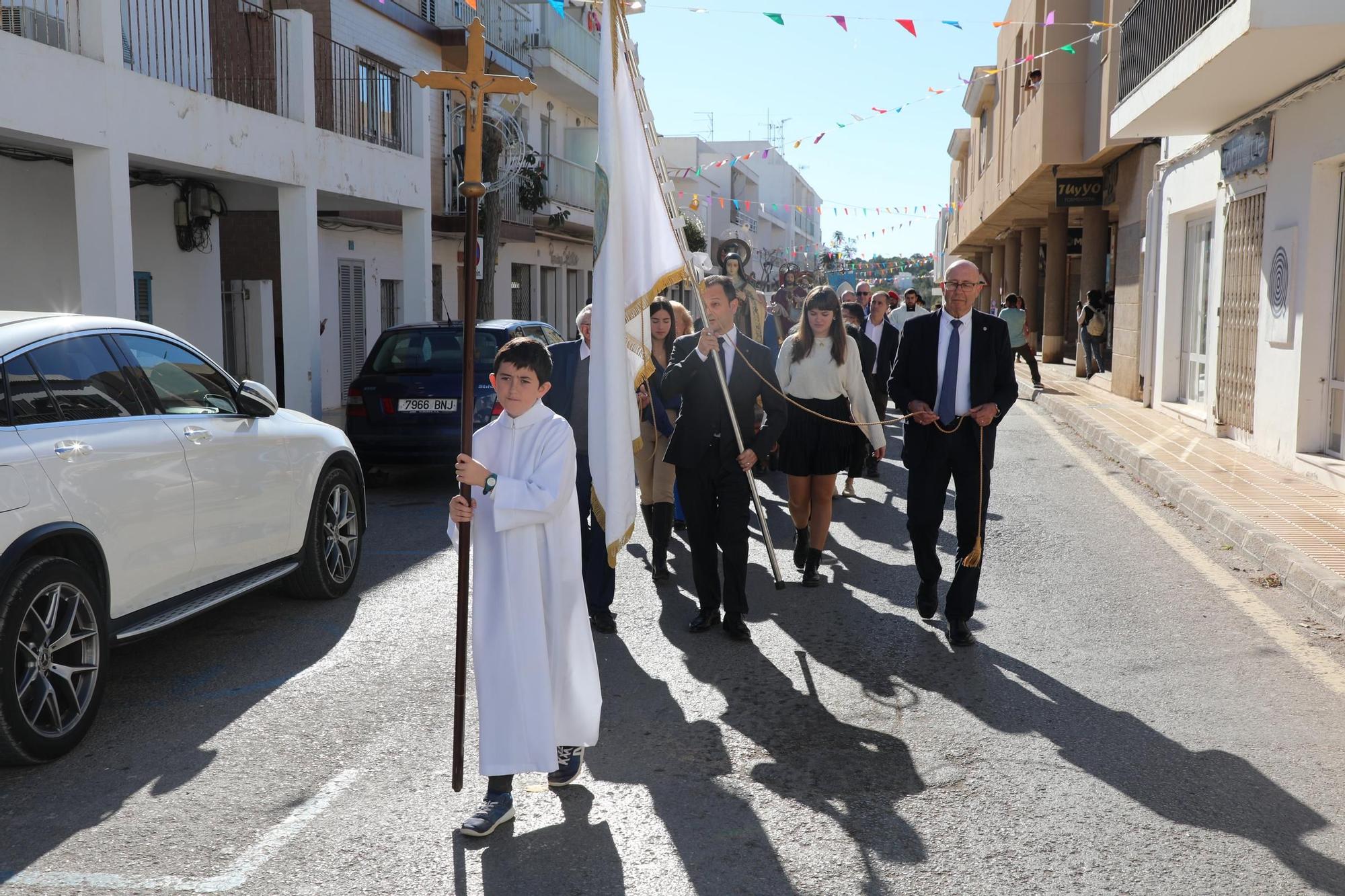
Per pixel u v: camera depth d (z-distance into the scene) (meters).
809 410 7.19
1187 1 11.77
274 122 13.42
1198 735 4.73
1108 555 8.13
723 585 6.68
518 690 3.88
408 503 10.64
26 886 3.50
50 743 4.47
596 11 11.20
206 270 15.67
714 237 57.44
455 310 23.19
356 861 3.67
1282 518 8.67
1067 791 4.18
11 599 4.30
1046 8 21.05
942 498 6.29
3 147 11.47
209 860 3.68
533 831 3.89
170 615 5.34
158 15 13.32
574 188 28.80
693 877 3.56
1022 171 23.98
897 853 3.71
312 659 5.83
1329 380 10.77
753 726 4.89
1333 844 3.75
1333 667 5.59
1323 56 9.66
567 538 4.03
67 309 12.80
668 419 7.40
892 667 5.71
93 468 4.84
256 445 6.16
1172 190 16.38
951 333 6.18
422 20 20.22
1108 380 22.55
